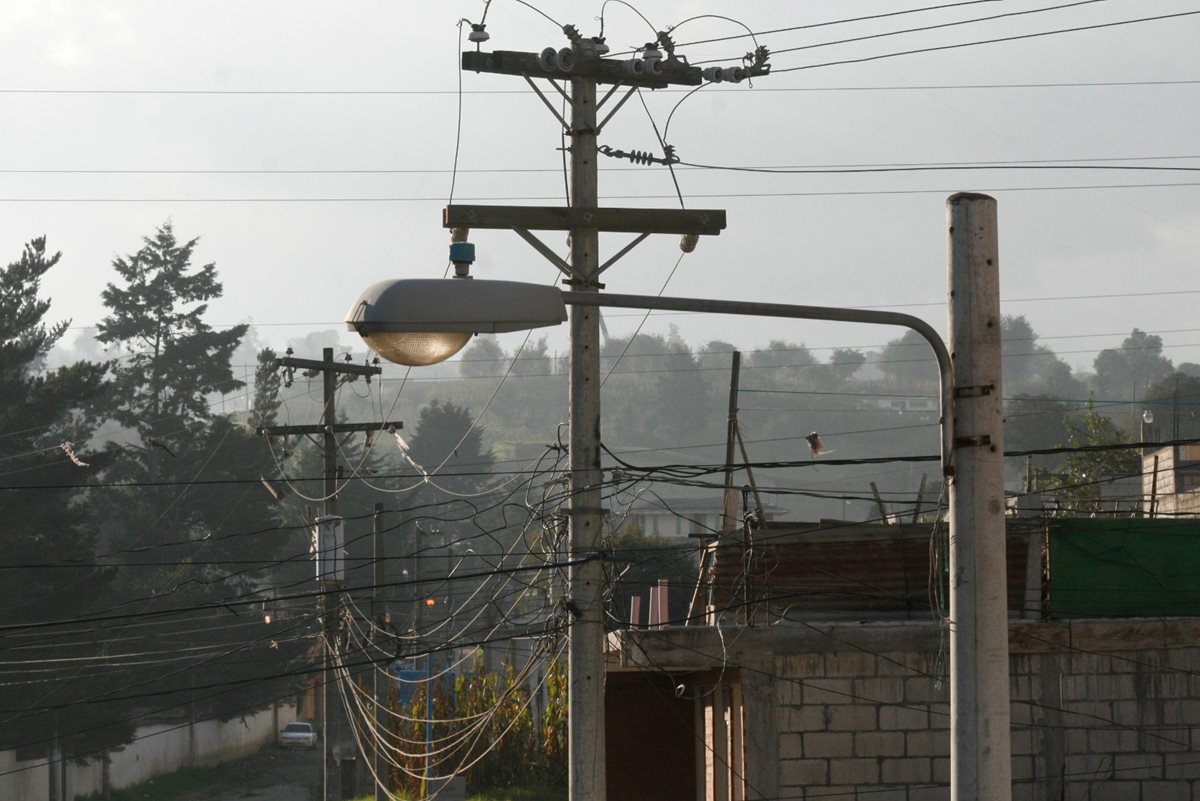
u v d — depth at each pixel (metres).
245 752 67.75
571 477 15.68
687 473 16.50
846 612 20.22
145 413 82.00
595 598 15.50
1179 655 19.02
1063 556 19.53
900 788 18.72
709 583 20.61
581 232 15.80
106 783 53.88
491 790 42.09
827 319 8.31
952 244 8.12
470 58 15.83
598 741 15.33
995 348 8.02
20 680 48.94
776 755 18.75
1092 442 51.84
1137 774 18.80
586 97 16.11
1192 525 19.56
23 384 52.88
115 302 84.12
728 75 16.41
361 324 8.20
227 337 84.44
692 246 16.02
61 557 50.56
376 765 36.53
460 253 9.09
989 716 7.81
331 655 32.25
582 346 15.75
